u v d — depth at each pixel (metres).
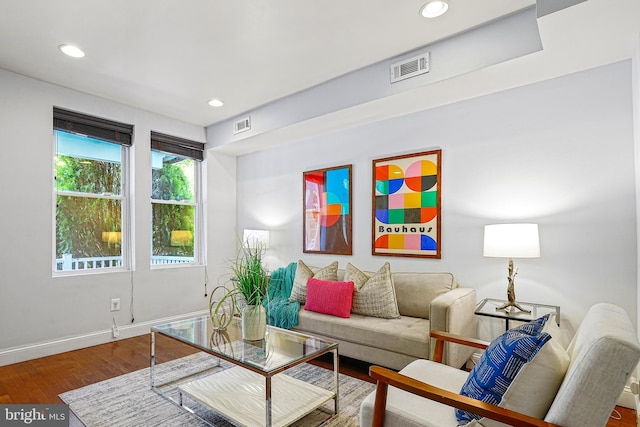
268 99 3.65
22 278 3.05
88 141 3.62
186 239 4.47
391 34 2.44
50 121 3.23
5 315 2.95
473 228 2.93
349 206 3.71
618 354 1.09
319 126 3.63
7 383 2.59
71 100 3.36
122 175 3.88
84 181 3.58
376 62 2.87
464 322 2.54
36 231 3.13
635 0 1.65
